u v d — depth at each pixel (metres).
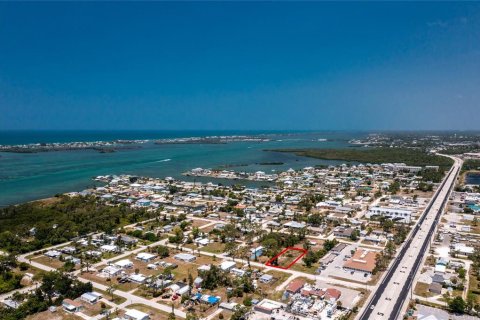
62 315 143.25
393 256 198.62
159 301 152.75
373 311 142.50
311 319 136.88
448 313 140.38
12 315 139.75
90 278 174.75
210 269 171.50
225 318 139.38
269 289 162.00
